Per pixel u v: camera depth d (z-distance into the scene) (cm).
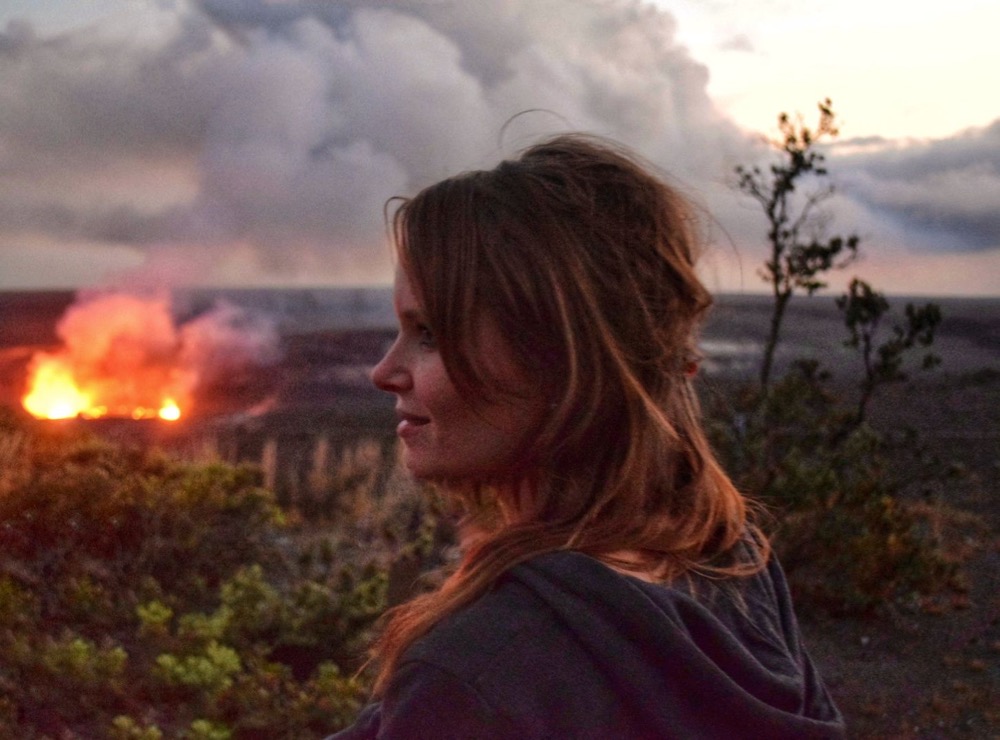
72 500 543
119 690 388
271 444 1162
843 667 594
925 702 546
